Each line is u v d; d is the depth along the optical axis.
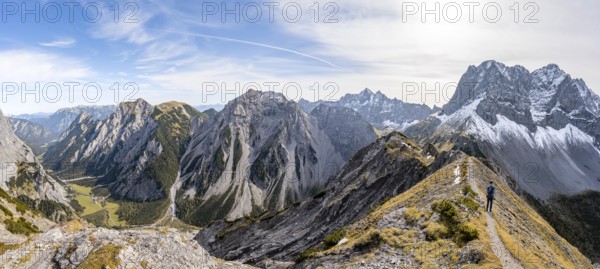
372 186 126.00
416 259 38.84
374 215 58.72
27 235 85.38
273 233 138.75
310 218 136.50
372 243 46.31
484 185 61.50
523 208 67.38
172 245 48.66
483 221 42.75
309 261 51.44
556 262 41.53
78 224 54.09
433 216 46.03
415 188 69.50
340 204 126.62
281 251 119.50
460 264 34.62
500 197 60.06
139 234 48.81
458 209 45.62
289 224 142.00
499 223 44.34
